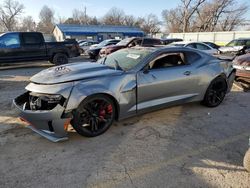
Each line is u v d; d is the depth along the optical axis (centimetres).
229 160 305
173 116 456
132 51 446
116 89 362
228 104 542
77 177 267
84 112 343
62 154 314
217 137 370
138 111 399
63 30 4369
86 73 361
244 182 262
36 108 339
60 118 319
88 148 330
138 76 386
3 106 512
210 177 269
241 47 1358
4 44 1055
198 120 438
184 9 4697
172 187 252
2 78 879
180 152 323
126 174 273
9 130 386
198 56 482
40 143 343
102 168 284
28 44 1116
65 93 321
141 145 341
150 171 279
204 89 483
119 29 4872
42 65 1324
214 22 5084
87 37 4466
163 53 423
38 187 250
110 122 374
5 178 263
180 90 443
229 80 528
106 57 466
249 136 374
